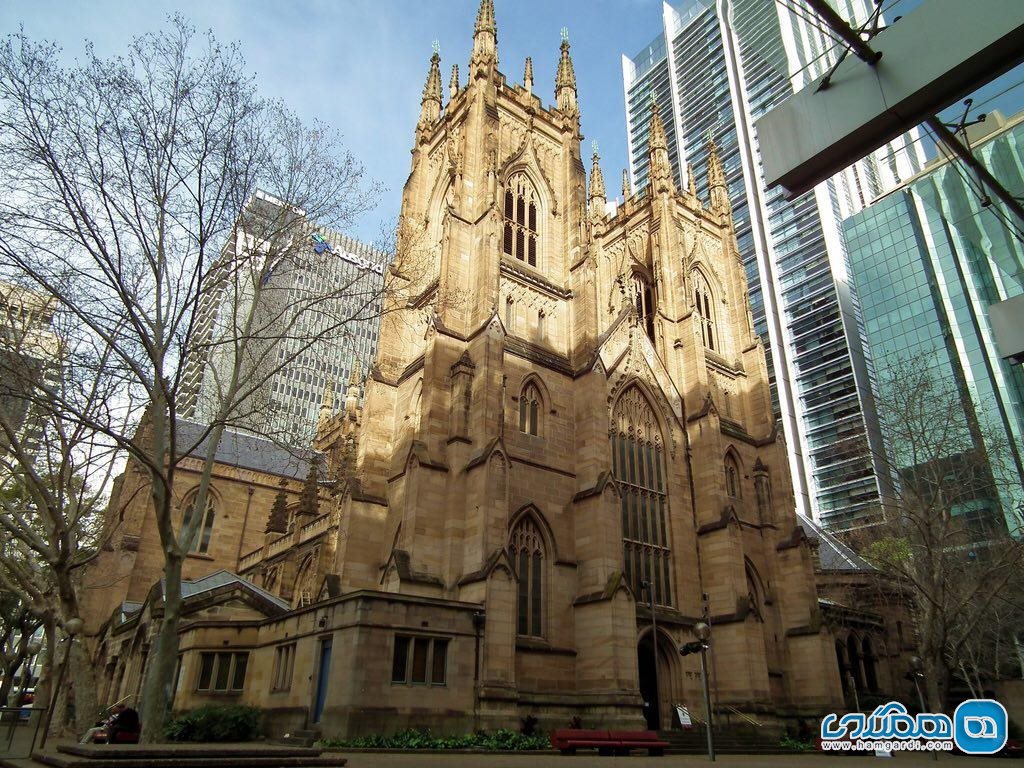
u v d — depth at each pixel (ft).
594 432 162.91
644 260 241.14
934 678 138.92
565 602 146.61
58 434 101.71
